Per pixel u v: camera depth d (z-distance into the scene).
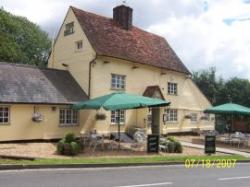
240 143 28.94
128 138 26.33
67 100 24.27
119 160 16.50
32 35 49.28
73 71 27.62
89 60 26.30
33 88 23.44
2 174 12.05
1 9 46.00
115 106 19.69
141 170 14.68
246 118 40.41
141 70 29.53
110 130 27.03
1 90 21.56
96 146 21.36
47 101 23.06
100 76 26.56
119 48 28.25
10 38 44.03
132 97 20.94
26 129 22.30
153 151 20.39
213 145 21.84
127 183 11.24
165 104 21.02
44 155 17.59
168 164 17.12
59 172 13.08
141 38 31.95
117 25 30.52
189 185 11.38
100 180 11.64
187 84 34.50
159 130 30.52
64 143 18.41
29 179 11.24
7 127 21.45
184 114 33.81
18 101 21.61
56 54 29.42
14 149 19.09
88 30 27.33
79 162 15.12
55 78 26.02
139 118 29.16
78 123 25.03
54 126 23.70
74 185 10.55
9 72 23.58
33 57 49.69
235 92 52.03
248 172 15.32
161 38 34.91
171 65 32.50
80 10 28.59
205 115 36.25
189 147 24.66
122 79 28.12
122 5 30.97
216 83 53.88
